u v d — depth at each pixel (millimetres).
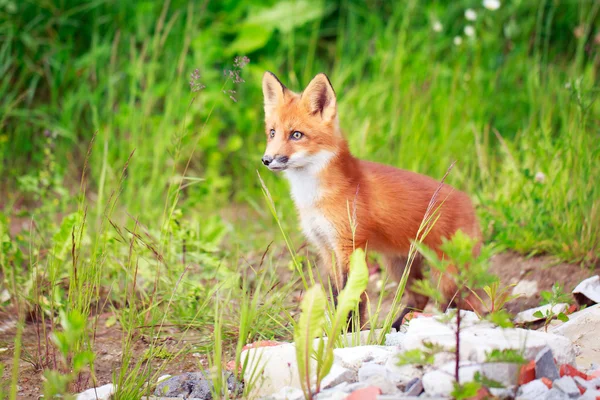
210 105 15367
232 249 11898
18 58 16156
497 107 14992
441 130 13680
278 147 8797
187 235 10055
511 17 16797
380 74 15164
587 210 10352
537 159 11914
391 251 9070
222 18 17375
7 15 15969
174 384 6922
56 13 16562
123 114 14438
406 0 17250
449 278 8578
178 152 9617
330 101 8766
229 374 7031
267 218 13625
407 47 15883
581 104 10961
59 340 5582
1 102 15828
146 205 12641
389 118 14445
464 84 14672
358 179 8820
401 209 8680
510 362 5625
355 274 6395
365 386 6121
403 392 6184
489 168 13328
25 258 10406
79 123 15945
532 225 10727
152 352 7723
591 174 10562
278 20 16656
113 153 14125
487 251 5863
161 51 16203
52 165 13047
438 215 8078
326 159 8750
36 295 7867
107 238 9703
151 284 9875
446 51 16875
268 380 6812
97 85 15984
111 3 17141
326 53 17938
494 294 7465
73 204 13430
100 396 6527
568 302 8555
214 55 16375
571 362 6516
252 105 16062
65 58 16281
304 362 6207
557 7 17297
